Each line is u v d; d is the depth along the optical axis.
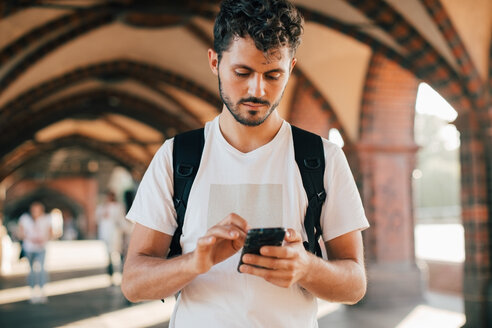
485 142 7.23
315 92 10.55
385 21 7.62
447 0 6.90
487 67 7.23
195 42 12.28
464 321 7.87
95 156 35.09
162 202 1.56
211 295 1.46
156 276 1.39
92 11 9.52
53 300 9.87
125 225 10.99
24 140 18.56
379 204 9.74
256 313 1.44
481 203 7.21
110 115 21.84
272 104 1.44
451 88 7.46
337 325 7.68
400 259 9.73
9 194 37.66
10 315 8.34
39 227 9.74
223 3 1.39
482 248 7.15
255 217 1.51
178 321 1.51
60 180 37.94
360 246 1.62
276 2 1.36
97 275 13.99
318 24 8.89
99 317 8.20
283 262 1.24
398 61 8.37
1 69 10.09
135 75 15.48
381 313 8.63
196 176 1.54
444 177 42.06
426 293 10.62
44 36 9.77
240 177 1.53
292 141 1.58
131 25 10.00
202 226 1.52
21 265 17.78
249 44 1.35
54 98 17.02
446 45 7.27
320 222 1.60
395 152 9.90
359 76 9.82
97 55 13.19
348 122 10.16
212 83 13.92
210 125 1.62
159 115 17.97
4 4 8.20
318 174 1.56
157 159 1.59
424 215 31.78
